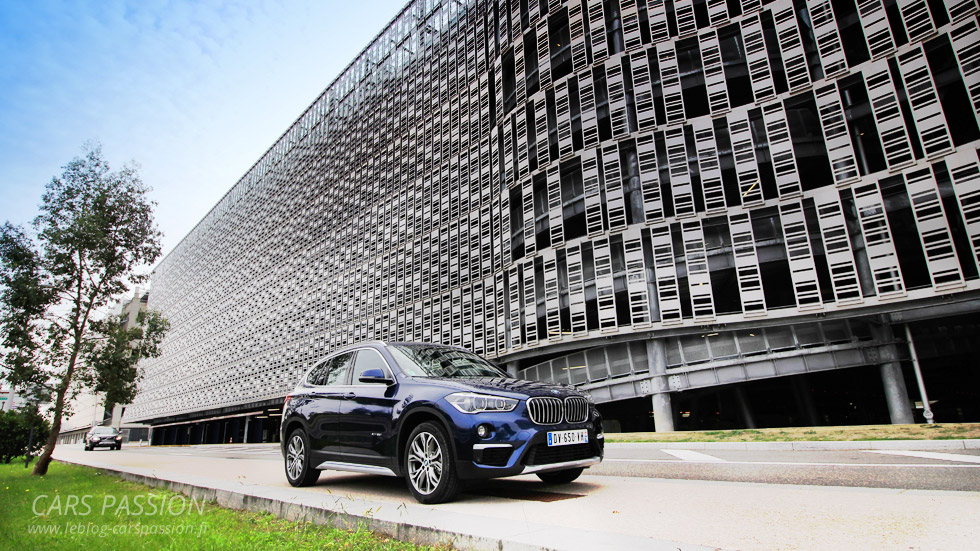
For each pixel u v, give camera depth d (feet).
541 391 16.39
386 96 182.50
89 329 45.34
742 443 37.24
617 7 99.66
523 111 112.98
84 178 45.75
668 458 30.66
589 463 17.01
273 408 212.02
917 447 31.60
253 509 17.03
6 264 41.55
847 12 79.71
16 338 41.19
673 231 83.97
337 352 22.88
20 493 25.08
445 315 131.64
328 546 11.70
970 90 68.49
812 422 90.53
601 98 97.19
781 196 78.48
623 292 85.61
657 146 88.74
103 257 44.11
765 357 76.84
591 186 93.56
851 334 73.61
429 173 152.35
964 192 66.90
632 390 83.92
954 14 70.74
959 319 71.10
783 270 76.38
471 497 16.63
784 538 10.45
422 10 173.68
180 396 283.38
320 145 218.59
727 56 87.97
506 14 127.54
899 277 69.10
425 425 16.30
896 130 72.74
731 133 84.12
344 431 19.36
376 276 164.04
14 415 79.46
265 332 222.69
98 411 380.17
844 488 16.60
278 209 237.86
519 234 109.60
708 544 10.21
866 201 73.10
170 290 338.34
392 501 16.71
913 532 10.55
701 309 79.36
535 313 99.60
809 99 80.53
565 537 10.10
